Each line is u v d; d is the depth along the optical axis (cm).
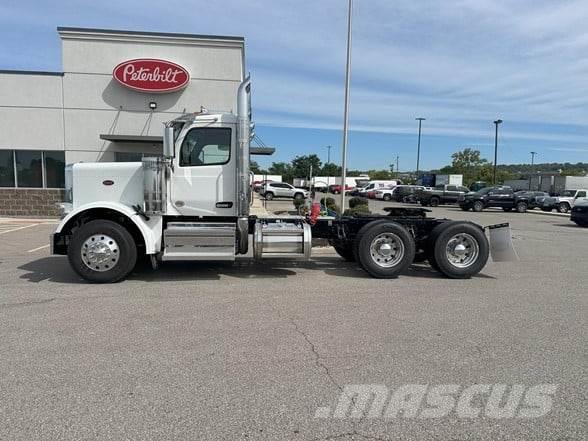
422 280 851
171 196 808
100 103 1842
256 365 439
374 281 833
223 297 695
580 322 590
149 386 393
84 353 464
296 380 408
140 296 696
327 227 916
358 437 323
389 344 500
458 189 4106
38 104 1823
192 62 1859
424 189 4203
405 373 426
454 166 9231
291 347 487
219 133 813
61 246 815
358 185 6681
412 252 861
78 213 786
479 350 486
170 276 849
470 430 334
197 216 822
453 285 810
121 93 1847
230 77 1877
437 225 909
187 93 1869
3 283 778
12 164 1839
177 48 1852
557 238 1631
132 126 1861
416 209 979
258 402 368
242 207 813
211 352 470
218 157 817
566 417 352
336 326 560
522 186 6172
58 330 533
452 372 429
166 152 779
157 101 1859
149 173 784
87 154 1858
